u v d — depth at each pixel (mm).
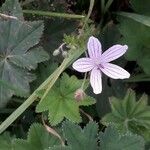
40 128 189
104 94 210
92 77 179
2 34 195
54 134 189
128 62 223
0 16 199
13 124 207
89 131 174
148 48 210
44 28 210
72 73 217
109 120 194
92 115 209
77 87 193
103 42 213
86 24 204
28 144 185
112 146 173
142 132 195
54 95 191
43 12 206
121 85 214
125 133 182
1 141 193
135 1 215
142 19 205
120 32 211
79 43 192
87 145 174
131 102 197
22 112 192
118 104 197
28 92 193
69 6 223
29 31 194
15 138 189
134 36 210
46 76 202
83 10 230
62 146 172
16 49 195
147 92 223
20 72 194
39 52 194
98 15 229
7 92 193
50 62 204
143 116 196
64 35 193
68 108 189
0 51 196
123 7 229
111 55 180
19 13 197
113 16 227
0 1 224
